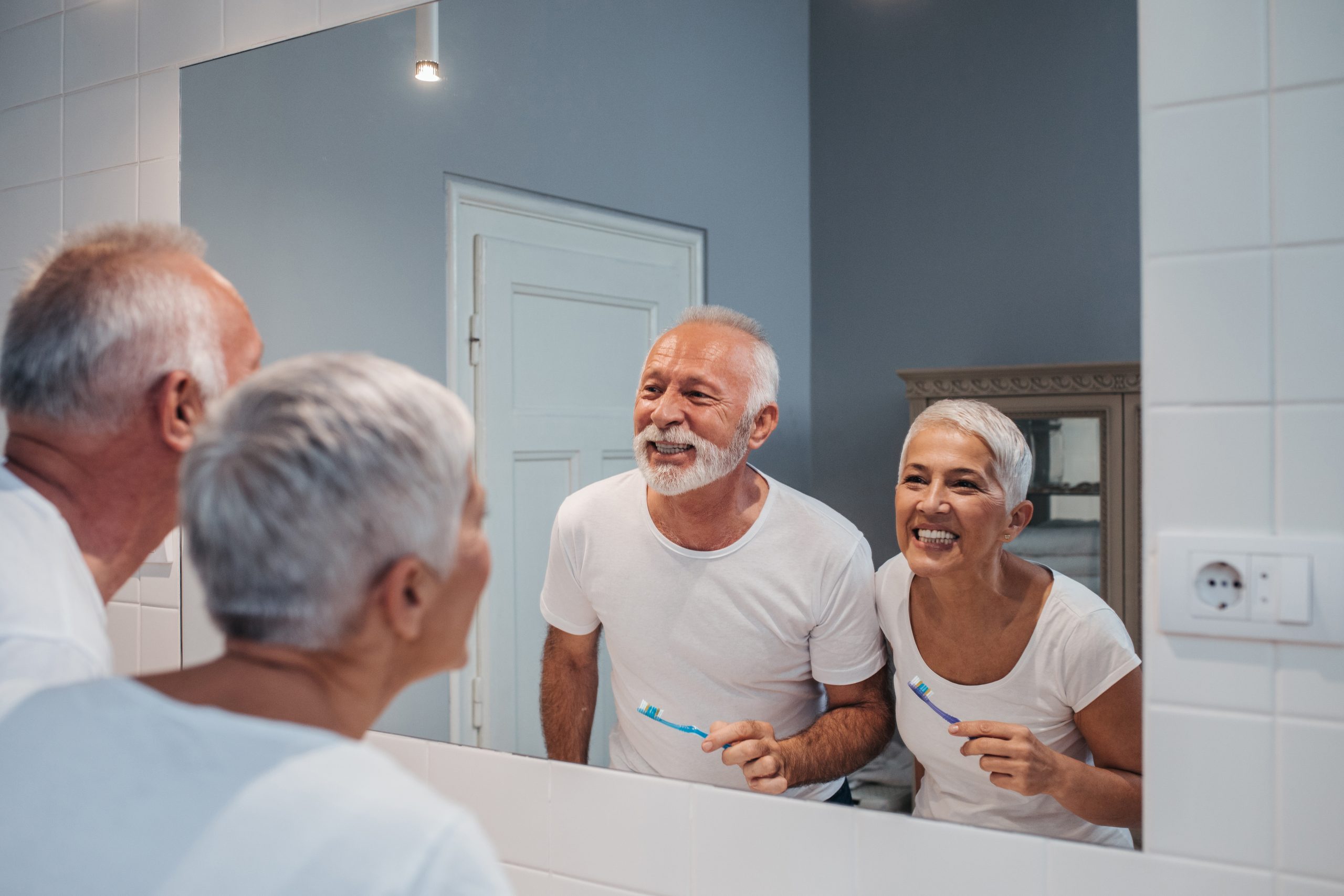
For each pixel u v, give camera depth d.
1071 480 0.87
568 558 1.11
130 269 0.85
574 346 1.11
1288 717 0.79
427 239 1.22
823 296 0.98
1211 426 0.82
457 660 0.67
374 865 0.50
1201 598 0.81
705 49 1.05
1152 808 0.84
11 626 0.73
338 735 0.58
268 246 1.34
